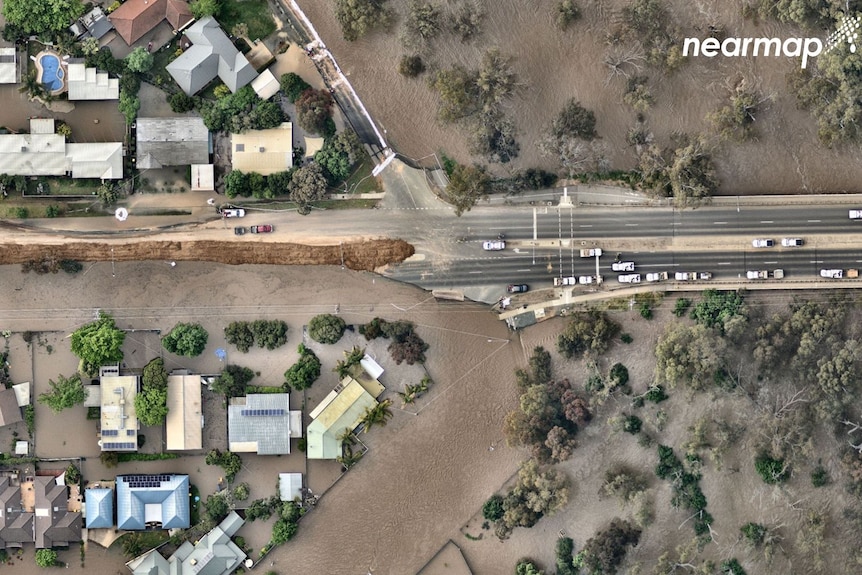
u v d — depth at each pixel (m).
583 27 184.25
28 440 184.38
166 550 183.62
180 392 182.25
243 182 182.88
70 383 181.50
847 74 178.75
